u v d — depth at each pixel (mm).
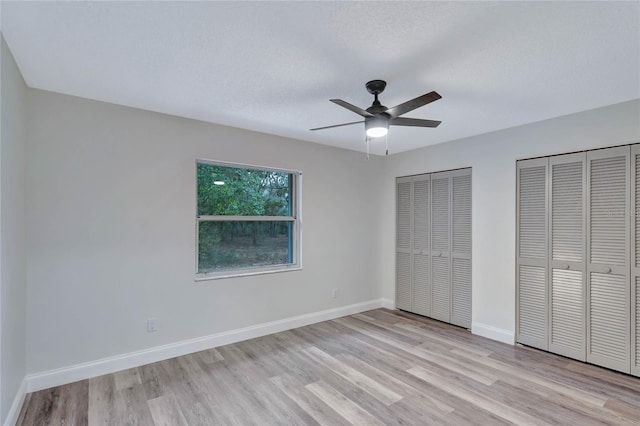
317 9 1546
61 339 2580
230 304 3480
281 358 3107
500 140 3594
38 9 1544
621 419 2172
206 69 2188
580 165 3021
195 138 3246
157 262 3029
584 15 1583
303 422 2146
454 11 1560
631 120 2734
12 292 2066
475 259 3818
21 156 2312
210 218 3426
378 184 4930
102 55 2004
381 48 1903
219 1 1484
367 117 2285
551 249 3215
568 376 2754
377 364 2990
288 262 4094
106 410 2256
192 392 2498
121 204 2852
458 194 4016
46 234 2525
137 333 2920
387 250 4906
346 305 4523
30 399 2359
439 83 2385
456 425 2111
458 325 4008
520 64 2098
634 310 2727
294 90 2518
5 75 1855
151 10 1557
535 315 3328
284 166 3900
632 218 2736
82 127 2680
